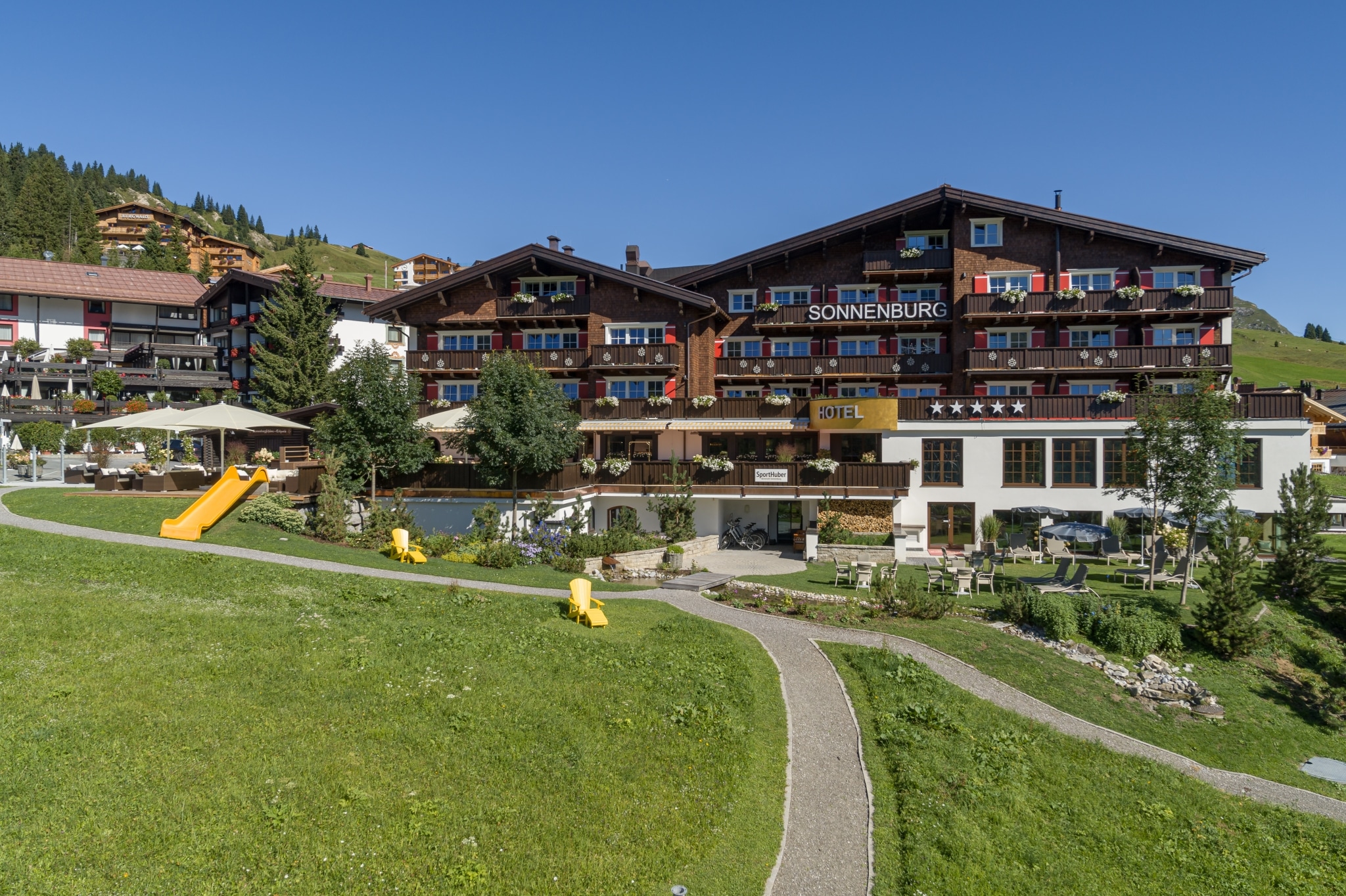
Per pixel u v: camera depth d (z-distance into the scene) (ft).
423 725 41.50
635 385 141.38
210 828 30.89
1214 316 133.08
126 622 50.24
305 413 142.20
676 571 98.73
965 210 139.44
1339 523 132.67
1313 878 43.68
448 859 31.40
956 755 48.06
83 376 209.05
